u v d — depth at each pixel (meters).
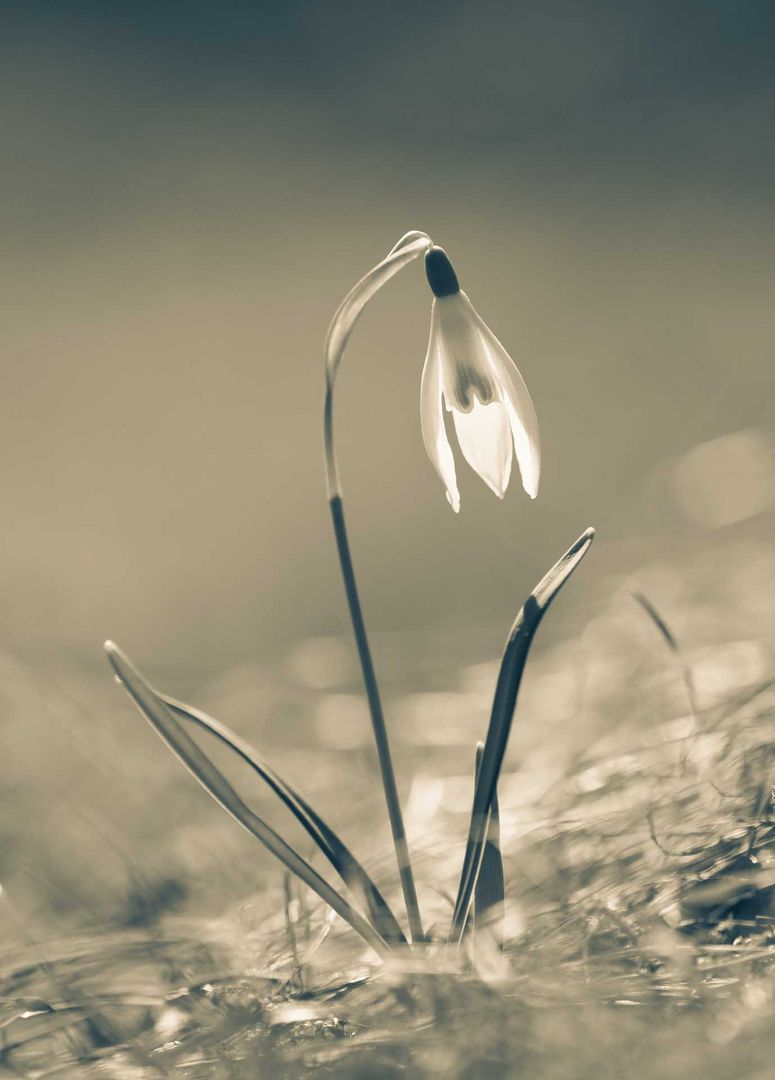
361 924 0.37
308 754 0.49
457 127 2.20
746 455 0.64
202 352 1.49
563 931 0.37
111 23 2.76
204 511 1.02
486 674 0.52
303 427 1.24
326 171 2.22
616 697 0.47
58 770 0.48
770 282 1.23
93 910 0.41
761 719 0.39
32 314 1.69
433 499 1.00
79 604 0.81
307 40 2.59
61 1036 0.37
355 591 0.37
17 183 2.29
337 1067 0.35
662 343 1.07
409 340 1.50
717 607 0.50
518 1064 0.34
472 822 0.37
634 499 0.77
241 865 0.43
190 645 0.74
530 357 1.19
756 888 0.37
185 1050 0.36
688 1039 0.34
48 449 1.21
